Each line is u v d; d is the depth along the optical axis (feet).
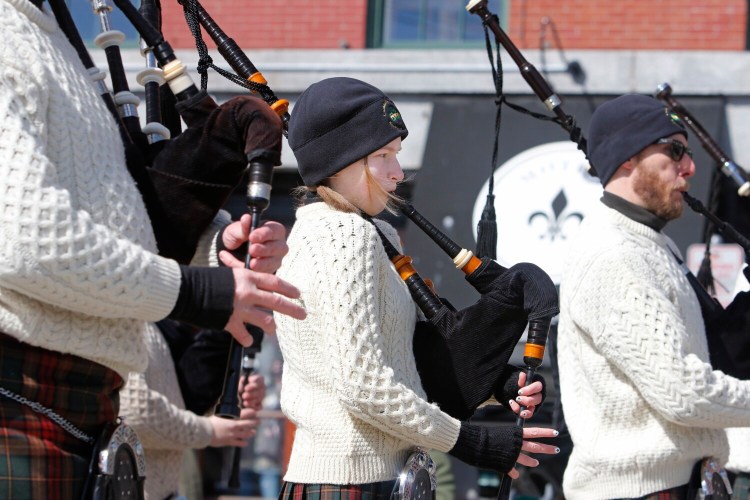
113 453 14.98
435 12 52.21
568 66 49.85
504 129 49.21
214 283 14.24
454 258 20.11
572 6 50.70
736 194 47.55
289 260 18.80
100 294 13.64
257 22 52.70
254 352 26.03
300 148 19.24
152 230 15.60
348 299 17.85
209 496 48.96
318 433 18.39
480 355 19.11
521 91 50.08
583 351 23.90
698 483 23.20
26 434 14.21
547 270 46.80
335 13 52.37
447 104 50.39
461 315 19.21
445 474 37.40
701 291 25.66
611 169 24.84
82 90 15.23
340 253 18.11
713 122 48.08
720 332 25.25
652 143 24.48
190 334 25.77
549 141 48.55
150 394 23.81
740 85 48.75
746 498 30.73
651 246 24.17
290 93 51.72
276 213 51.08
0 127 13.69
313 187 19.49
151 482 24.61
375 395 17.62
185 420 24.63
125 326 15.06
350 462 18.19
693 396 22.12
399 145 19.39
